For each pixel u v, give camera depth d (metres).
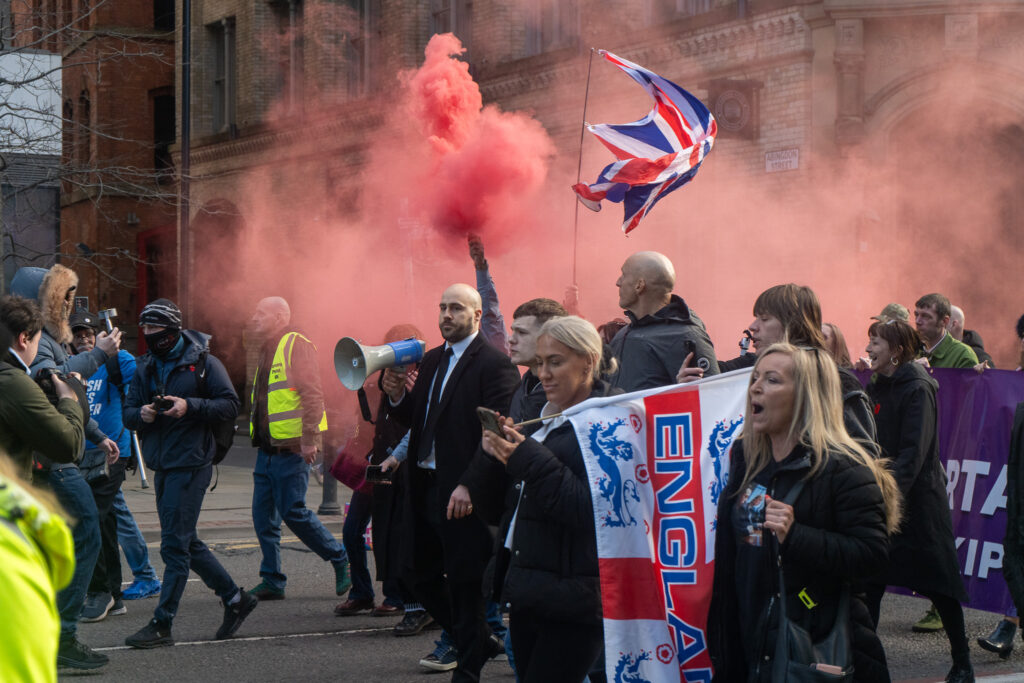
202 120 27.95
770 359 3.56
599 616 3.92
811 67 14.66
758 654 3.41
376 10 23.08
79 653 6.20
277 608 8.01
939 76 14.14
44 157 19.66
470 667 5.62
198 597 8.38
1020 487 5.84
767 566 3.43
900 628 7.58
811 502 3.44
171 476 6.80
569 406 4.24
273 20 25.95
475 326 6.10
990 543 7.10
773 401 3.53
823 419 3.53
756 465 3.61
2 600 1.61
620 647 3.85
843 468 3.45
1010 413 7.13
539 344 4.25
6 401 4.98
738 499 3.60
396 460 6.79
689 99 6.30
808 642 3.36
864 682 3.49
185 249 20.58
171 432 6.79
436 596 6.23
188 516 6.81
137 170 19.61
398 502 6.96
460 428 5.87
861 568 3.38
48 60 19.64
